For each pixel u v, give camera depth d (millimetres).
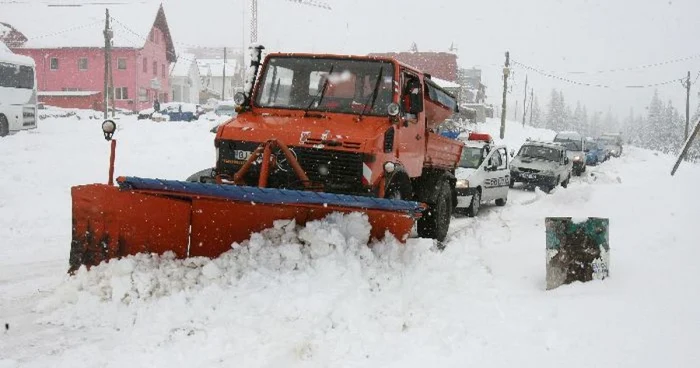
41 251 8203
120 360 4316
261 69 7895
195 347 4496
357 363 4242
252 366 4199
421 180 9188
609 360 4211
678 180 15445
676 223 9039
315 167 6621
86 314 5293
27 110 24656
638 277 6148
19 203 11070
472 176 13453
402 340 4625
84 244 6031
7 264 7406
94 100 55875
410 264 6035
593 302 5410
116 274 5660
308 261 5742
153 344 4578
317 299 5047
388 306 5191
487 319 5043
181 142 21219
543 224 10453
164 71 64938
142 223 6047
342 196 5551
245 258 5832
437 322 4906
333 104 7547
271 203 5906
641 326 4785
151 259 5965
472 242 8727
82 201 5988
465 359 4277
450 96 9766
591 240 6102
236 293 5328
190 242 6273
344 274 5500
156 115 40750
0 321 5262
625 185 14055
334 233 5785
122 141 20266
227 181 6781
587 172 28484
